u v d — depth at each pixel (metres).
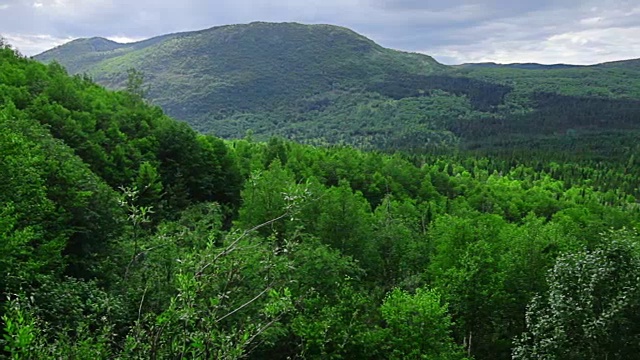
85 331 9.23
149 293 14.86
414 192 89.44
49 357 7.25
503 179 132.50
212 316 7.62
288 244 11.23
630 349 17.19
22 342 6.37
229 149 71.81
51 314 13.37
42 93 53.78
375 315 24.27
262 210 34.25
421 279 34.03
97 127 56.28
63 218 24.12
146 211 9.55
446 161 155.38
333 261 24.53
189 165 57.72
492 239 36.62
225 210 48.94
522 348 19.62
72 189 25.91
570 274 18.69
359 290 27.17
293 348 21.27
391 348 21.55
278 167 46.56
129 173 49.19
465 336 30.30
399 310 22.23
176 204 48.94
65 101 56.12
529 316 20.25
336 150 101.62
